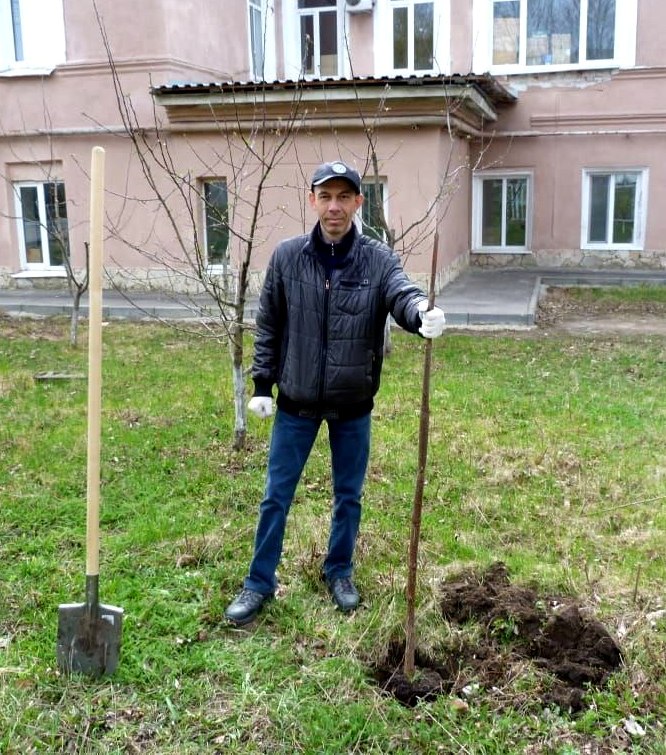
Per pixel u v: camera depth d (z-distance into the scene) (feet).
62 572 12.11
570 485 15.96
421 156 39.55
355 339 10.01
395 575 11.89
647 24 47.65
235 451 17.80
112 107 42.75
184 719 8.88
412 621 9.46
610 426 19.69
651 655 9.81
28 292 45.21
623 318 37.24
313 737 8.59
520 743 8.52
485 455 17.58
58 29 42.78
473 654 10.00
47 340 32.07
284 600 11.20
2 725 8.73
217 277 21.91
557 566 12.39
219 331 27.25
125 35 41.78
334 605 11.17
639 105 48.80
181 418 20.47
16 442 18.20
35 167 45.44
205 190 42.19
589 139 50.01
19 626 10.72
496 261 53.06
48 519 14.07
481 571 11.89
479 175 52.16
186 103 39.34
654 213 49.98
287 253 10.07
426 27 50.98
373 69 52.37
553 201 51.47
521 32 49.75
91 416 9.19
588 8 48.52
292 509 14.57
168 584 11.78
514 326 34.76
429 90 36.58
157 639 10.31
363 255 9.91
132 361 27.68
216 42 46.39
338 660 9.84
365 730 8.68
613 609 11.02
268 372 10.59
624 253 51.01
